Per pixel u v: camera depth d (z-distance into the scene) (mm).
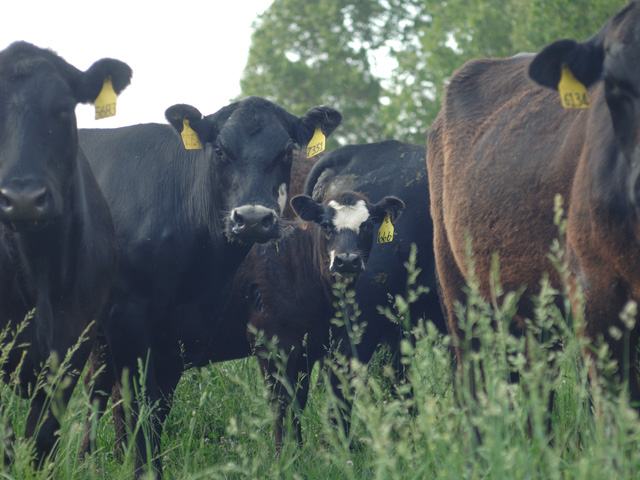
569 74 6523
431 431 4973
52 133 7016
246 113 10062
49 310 7398
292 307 11383
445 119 9297
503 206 7766
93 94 7637
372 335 11859
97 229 8109
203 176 10023
